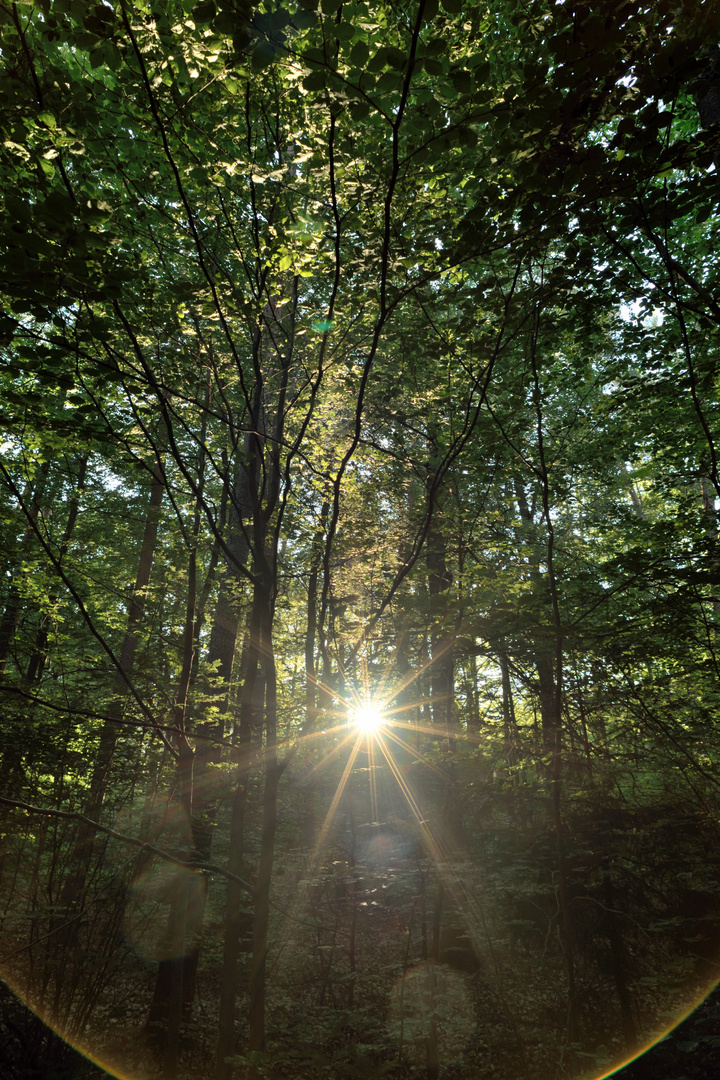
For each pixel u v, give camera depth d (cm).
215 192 625
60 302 457
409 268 637
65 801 775
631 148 444
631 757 766
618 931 649
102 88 535
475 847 782
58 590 1003
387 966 741
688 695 801
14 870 750
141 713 836
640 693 753
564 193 475
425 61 359
